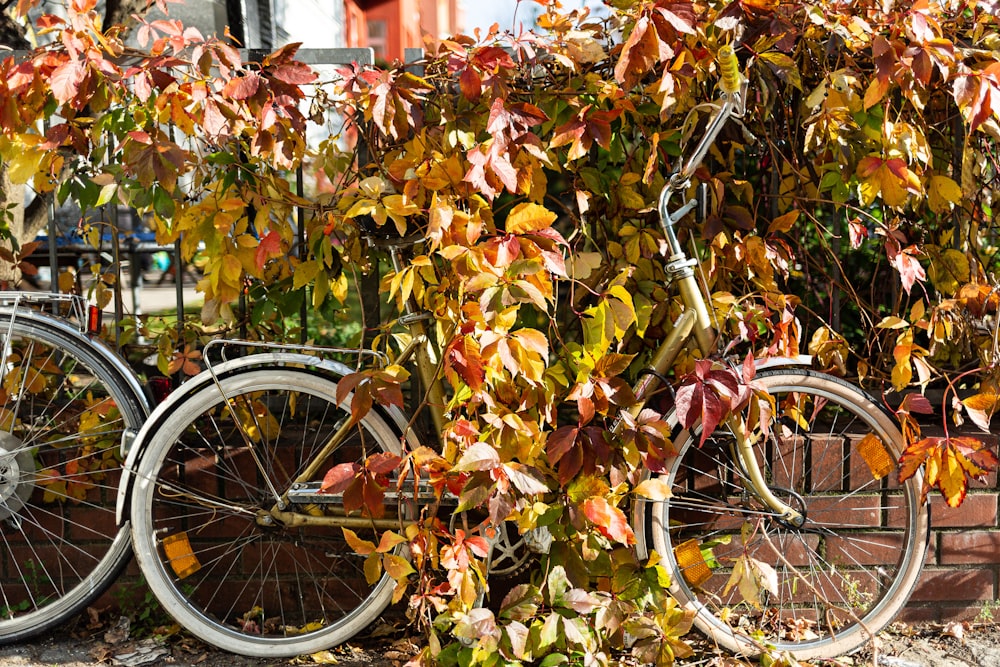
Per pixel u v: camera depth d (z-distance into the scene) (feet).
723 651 7.68
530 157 7.21
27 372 8.34
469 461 6.37
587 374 6.95
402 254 7.70
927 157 7.68
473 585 6.80
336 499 7.51
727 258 7.83
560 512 7.01
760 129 8.04
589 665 6.87
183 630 8.14
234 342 7.48
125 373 7.88
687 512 8.09
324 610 8.29
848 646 7.68
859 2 7.32
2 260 8.68
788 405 7.82
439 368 7.25
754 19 7.26
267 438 8.23
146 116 7.63
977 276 8.21
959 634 8.06
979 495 8.24
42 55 6.95
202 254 8.51
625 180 7.90
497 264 6.53
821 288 8.86
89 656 7.68
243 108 7.17
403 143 7.54
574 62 7.45
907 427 7.59
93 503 8.36
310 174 8.29
